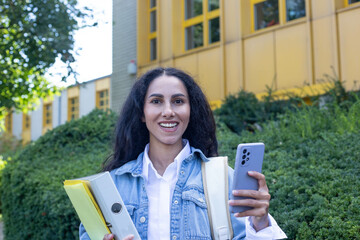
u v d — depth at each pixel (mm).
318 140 4277
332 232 2453
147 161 2012
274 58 7719
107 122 7184
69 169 5488
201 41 9328
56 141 6887
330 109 5543
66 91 17891
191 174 1969
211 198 1885
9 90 6723
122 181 2043
